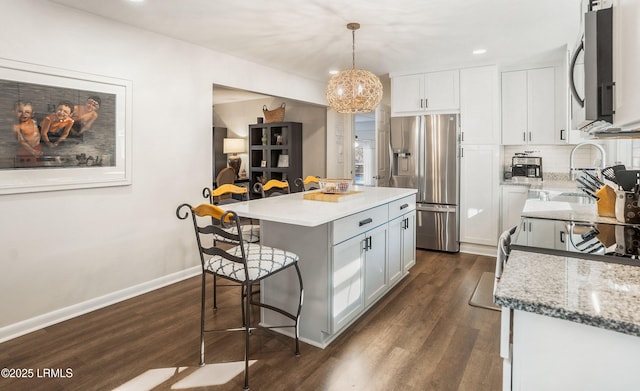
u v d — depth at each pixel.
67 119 2.81
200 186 3.88
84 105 2.91
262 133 7.12
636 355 0.80
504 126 4.71
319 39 3.62
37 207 2.69
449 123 4.62
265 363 2.20
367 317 2.81
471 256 4.54
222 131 7.86
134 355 2.29
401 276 3.51
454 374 2.08
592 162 4.48
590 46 0.98
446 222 4.70
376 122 5.15
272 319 2.62
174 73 3.59
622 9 0.90
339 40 3.64
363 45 3.81
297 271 2.29
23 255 2.63
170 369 2.14
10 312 2.57
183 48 3.66
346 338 2.49
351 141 6.61
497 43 3.75
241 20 3.11
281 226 2.53
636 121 0.85
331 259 2.34
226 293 3.36
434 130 4.71
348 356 2.27
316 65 4.63
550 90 4.44
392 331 2.58
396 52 4.07
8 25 2.49
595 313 0.77
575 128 1.62
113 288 3.16
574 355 0.85
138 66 3.29
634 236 1.41
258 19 3.09
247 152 7.74
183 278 3.74
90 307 2.99
